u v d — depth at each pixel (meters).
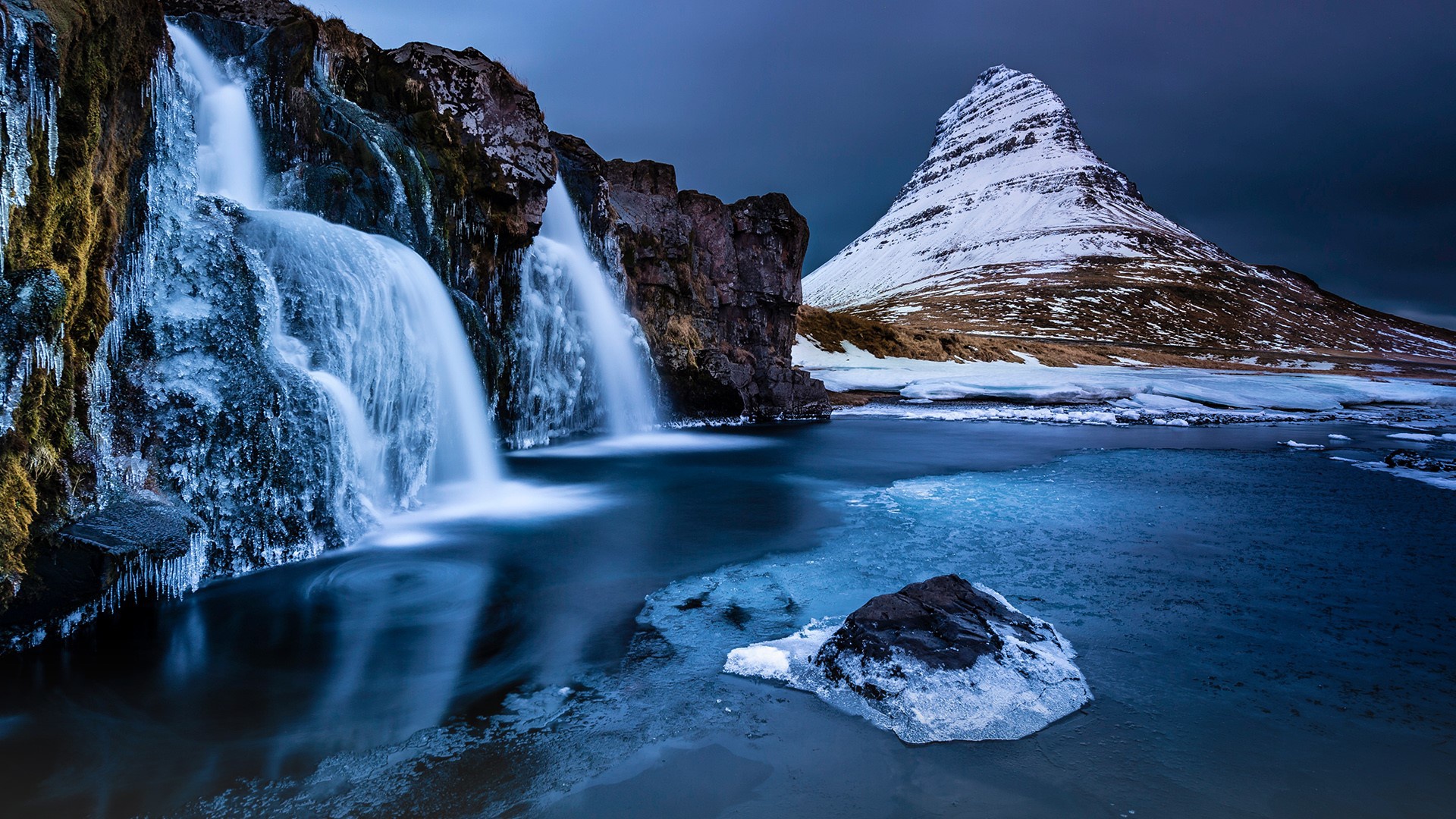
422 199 12.02
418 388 9.72
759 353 25.89
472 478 11.48
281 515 7.04
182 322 6.64
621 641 5.27
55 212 5.13
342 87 12.55
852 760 3.75
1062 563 7.40
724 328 25.17
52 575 5.02
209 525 6.52
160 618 5.59
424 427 9.80
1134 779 3.60
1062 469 14.43
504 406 15.33
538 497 10.69
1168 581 6.83
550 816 3.31
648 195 22.62
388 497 9.08
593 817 3.30
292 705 4.31
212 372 6.72
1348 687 4.64
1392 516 9.90
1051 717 4.16
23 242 4.79
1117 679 4.69
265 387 6.93
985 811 3.36
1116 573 7.06
